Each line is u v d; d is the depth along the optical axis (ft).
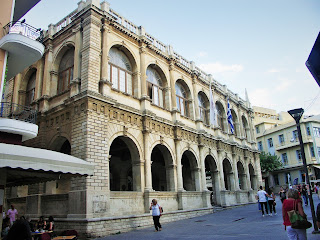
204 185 101.55
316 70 34.94
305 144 190.19
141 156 78.54
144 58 88.84
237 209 104.01
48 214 68.49
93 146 65.21
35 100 82.07
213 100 123.03
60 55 83.82
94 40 74.02
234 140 129.70
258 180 150.82
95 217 60.49
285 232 45.91
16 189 84.53
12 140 50.03
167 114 94.79
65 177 51.47
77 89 72.28
